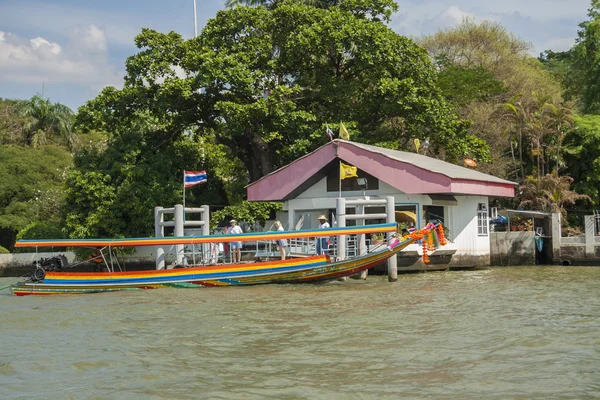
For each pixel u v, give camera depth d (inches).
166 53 1396.4
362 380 423.2
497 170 1668.3
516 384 410.3
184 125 1486.2
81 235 1285.7
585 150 1606.8
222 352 503.5
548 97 1636.3
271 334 566.6
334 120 1438.2
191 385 418.3
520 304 723.4
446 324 601.9
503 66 2022.6
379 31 1403.8
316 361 471.2
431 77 1472.7
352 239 1091.9
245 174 1733.5
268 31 1430.9
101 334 584.1
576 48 1888.5
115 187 1323.8
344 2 1485.0
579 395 388.2
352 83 1424.7
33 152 1777.8
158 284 922.1
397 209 1117.7
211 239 933.8
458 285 913.5
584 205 1617.9
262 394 397.7
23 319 671.8
